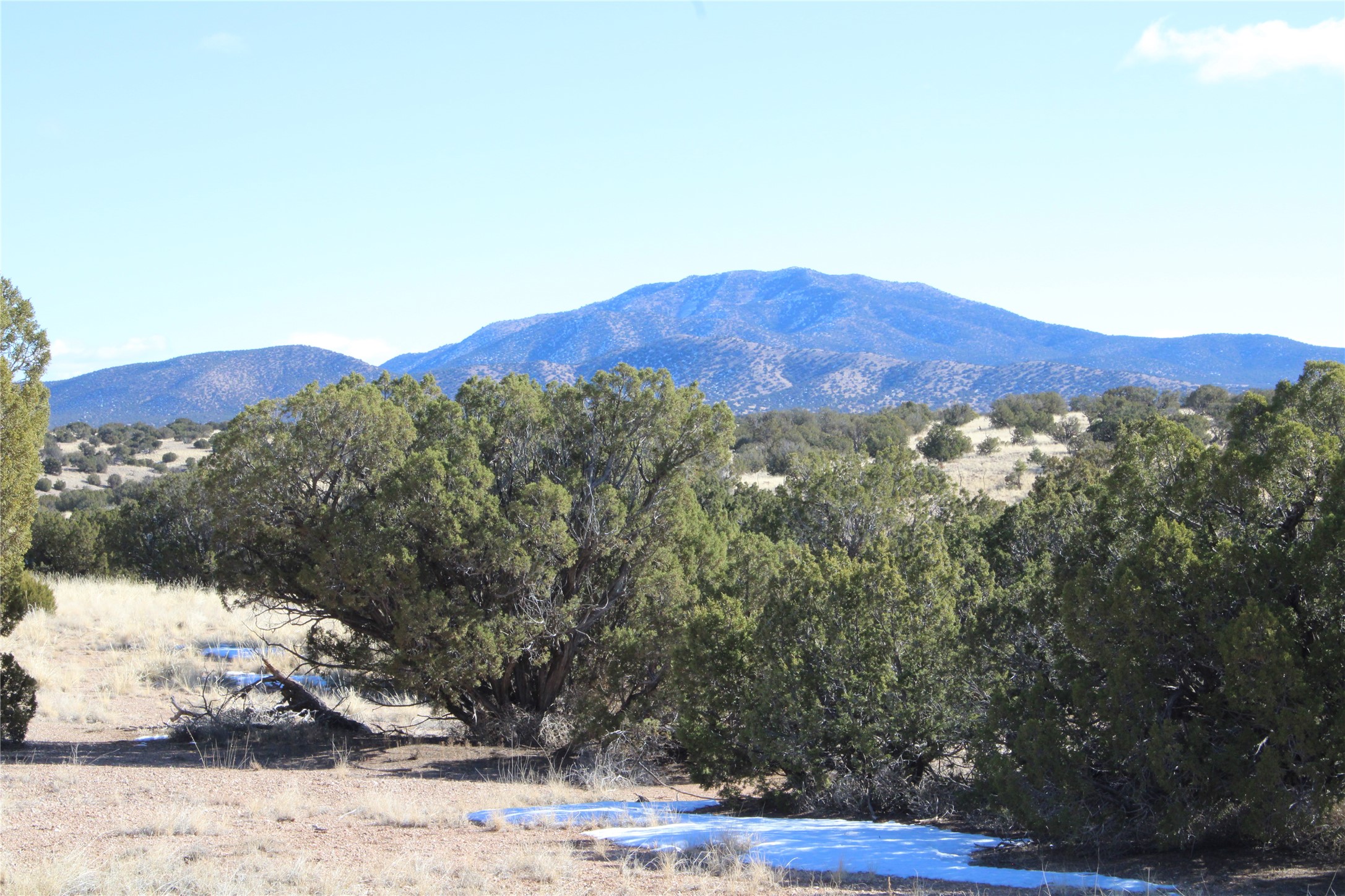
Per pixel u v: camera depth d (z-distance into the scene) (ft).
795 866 27.40
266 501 53.21
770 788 41.78
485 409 58.08
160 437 466.29
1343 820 26.18
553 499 52.08
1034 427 263.90
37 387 48.65
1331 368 31.60
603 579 57.47
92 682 71.26
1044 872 25.44
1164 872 25.52
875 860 28.07
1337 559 26.05
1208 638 27.50
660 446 57.11
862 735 37.06
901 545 67.05
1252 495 29.35
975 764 33.32
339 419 52.90
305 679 76.43
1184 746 27.04
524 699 58.95
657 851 28.84
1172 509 31.94
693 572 56.18
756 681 41.22
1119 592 28.07
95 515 139.03
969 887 24.79
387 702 66.74
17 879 21.97
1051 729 28.86
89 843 27.86
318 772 47.24
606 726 51.01
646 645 51.52
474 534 51.16
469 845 29.86
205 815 32.19
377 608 54.44
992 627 37.60
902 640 38.42
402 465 52.75
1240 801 26.13
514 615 53.98
